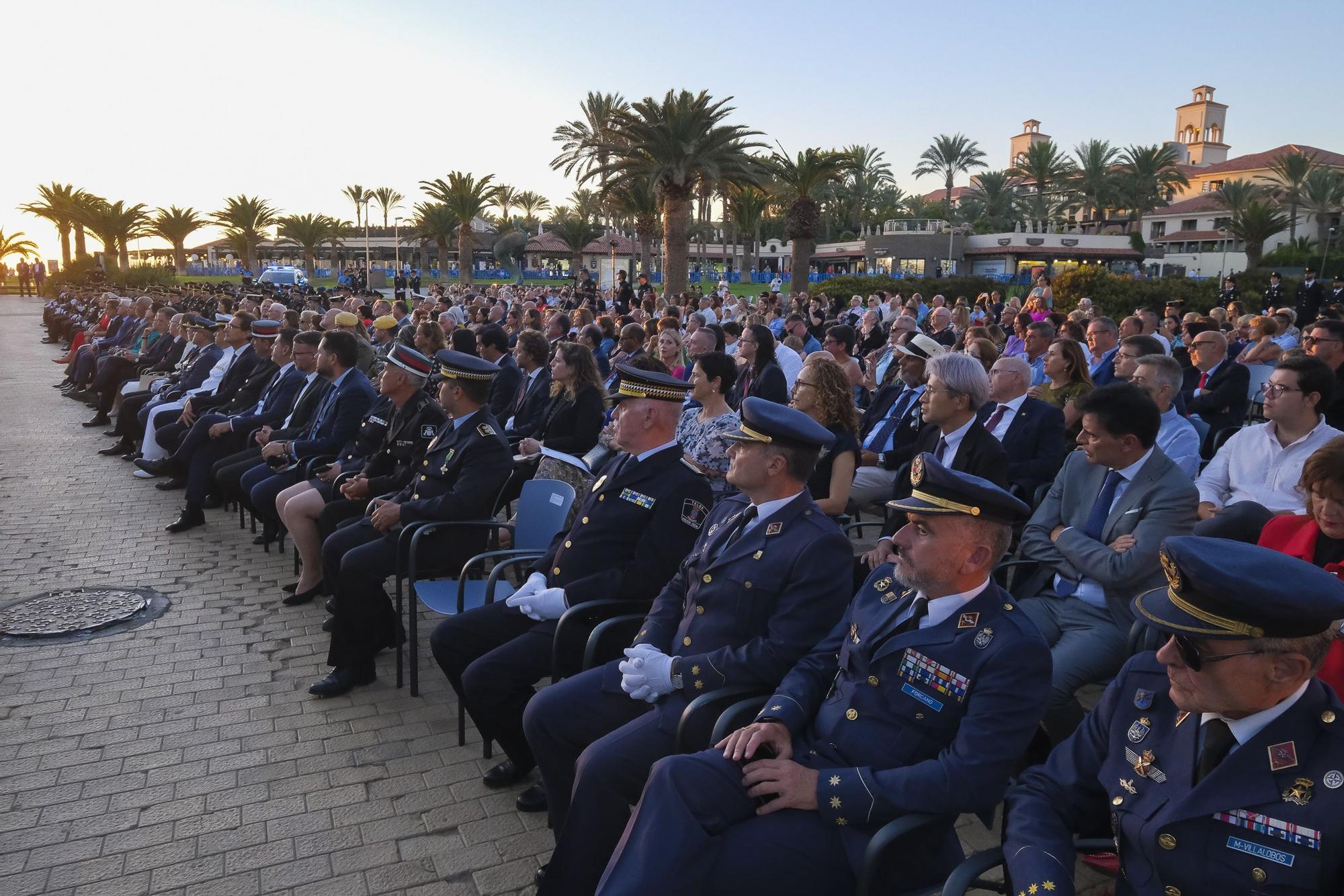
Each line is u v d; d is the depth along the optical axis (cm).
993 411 486
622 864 214
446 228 5162
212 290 3080
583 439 592
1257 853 159
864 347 1391
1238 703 161
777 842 212
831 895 212
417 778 348
